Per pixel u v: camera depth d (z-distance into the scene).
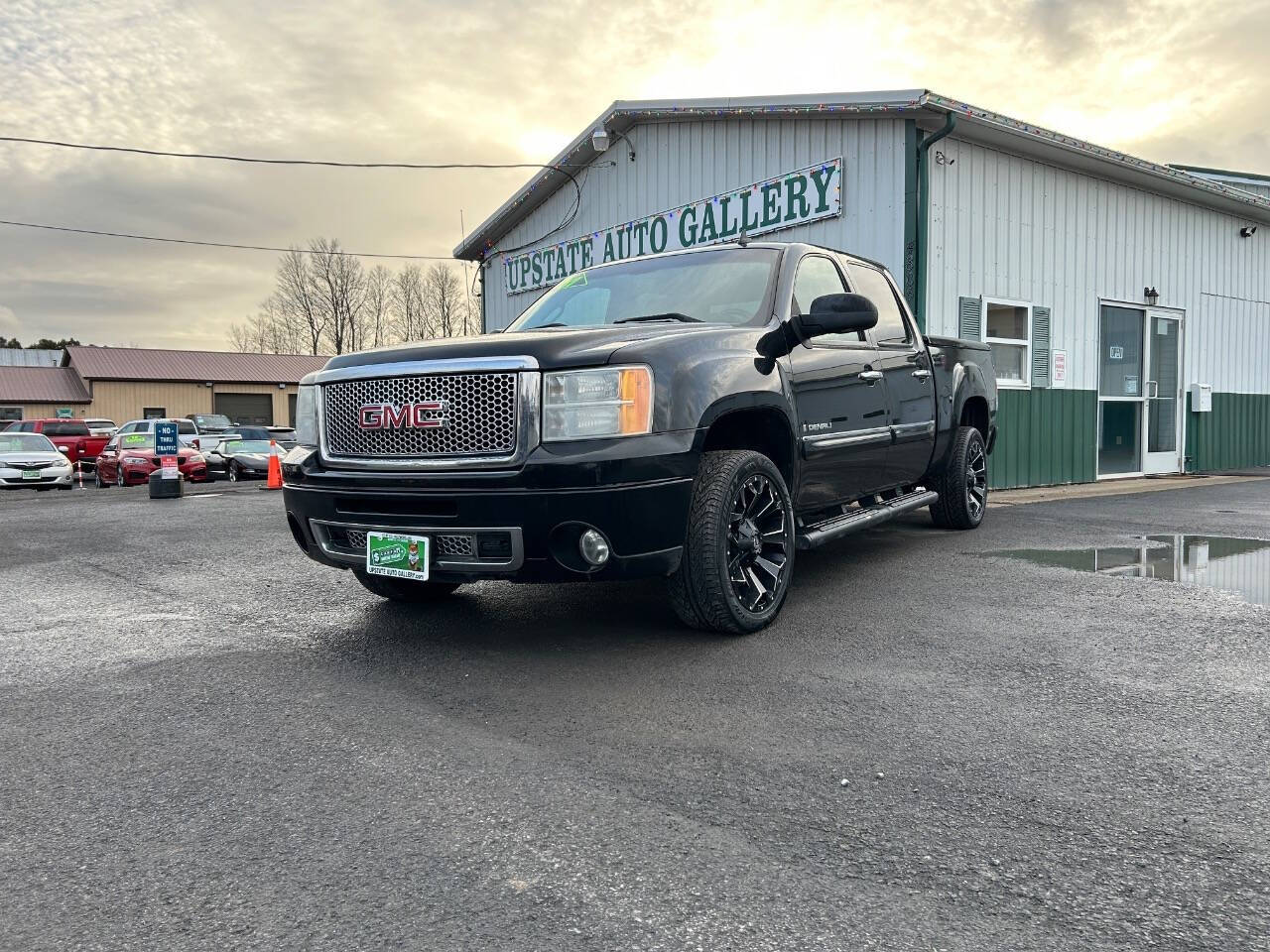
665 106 12.54
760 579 4.20
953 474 6.90
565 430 3.45
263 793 2.48
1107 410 12.63
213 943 1.79
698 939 1.77
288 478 4.12
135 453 20.20
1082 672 3.45
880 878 1.99
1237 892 1.92
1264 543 6.51
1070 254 11.73
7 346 90.38
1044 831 2.20
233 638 4.23
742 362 4.00
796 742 2.78
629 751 2.74
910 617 4.36
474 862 2.09
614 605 4.74
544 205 16.84
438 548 3.62
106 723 3.06
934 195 10.06
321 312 58.47
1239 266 14.71
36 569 6.36
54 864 2.11
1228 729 2.86
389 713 3.12
